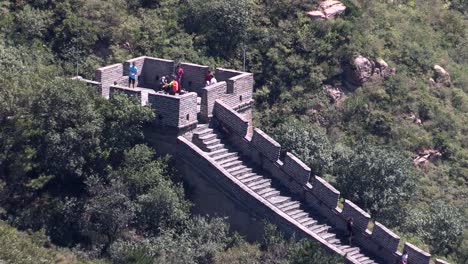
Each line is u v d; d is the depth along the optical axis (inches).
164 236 4980.3
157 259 4761.3
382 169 5782.5
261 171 5442.9
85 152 5147.6
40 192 5137.8
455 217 5900.6
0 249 4466.0
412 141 6658.5
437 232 5797.2
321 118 6619.1
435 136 6825.8
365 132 6604.3
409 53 7357.3
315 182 5334.6
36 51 6437.0
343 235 5251.0
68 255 4847.4
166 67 5954.7
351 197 5767.7
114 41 6717.5
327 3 7303.2
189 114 5369.1
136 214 5064.0
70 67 6461.6
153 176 5132.9
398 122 6752.0
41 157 5093.5
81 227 5044.3
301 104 6628.9
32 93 5123.0
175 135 5305.1
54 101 5123.0
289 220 5073.8
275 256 4921.3
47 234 4963.1
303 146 5930.1
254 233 5157.5
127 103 5255.9
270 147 5393.7
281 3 7170.3
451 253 5797.2
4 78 5196.9
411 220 5816.9
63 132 5118.1
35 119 5103.3
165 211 5073.8
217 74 5964.6
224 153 5418.3
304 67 6820.9
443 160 6776.6
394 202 5777.6
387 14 7741.1
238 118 5462.6
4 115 5049.2
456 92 7347.4
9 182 5000.0
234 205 5201.8
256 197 5147.6
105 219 4975.4
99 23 6756.9
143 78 6008.9
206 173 5251.0
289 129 5999.0
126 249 4793.3
